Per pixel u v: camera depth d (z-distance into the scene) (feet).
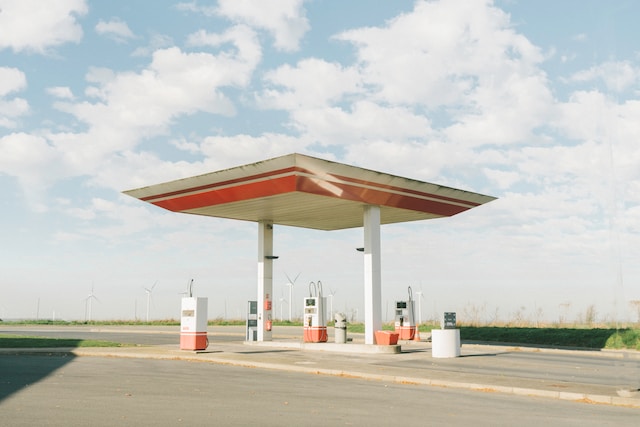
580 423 33.81
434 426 31.50
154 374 55.52
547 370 62.23
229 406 37.09
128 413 33.81
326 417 33.65
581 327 125.59
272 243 101.40
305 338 93.04
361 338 116.16
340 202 85.46
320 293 93.50
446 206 96.02
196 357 72.02
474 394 46.29
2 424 30.04
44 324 207.51
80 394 41.39
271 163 75.41
